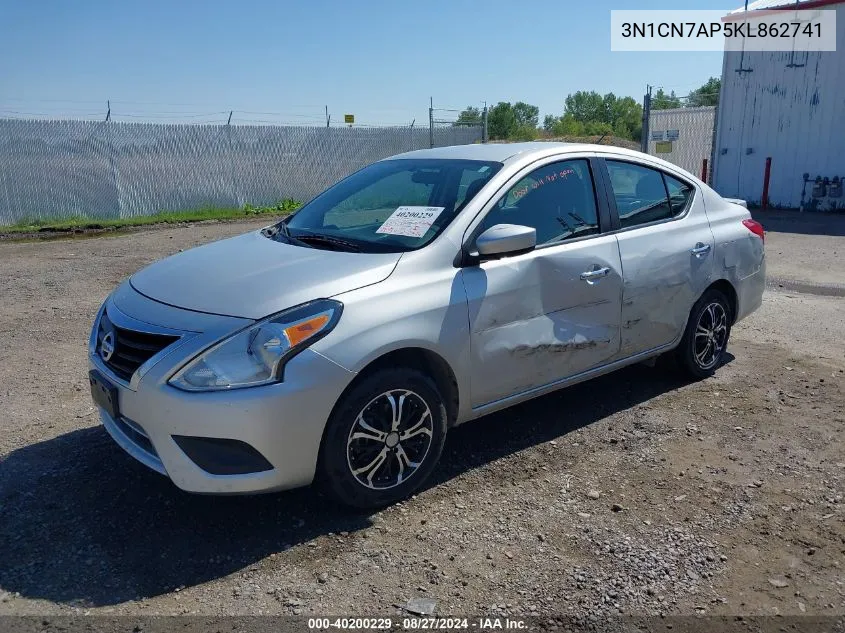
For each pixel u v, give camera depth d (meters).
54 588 3.01
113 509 3.60
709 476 4.01
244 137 18.08
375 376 3.46
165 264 4.12
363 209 4.39
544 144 4.67
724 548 3.35
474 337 3.81
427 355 3.72
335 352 3.29
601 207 4.59
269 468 3.24
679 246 4.97
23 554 3.23
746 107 17.94
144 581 3.06
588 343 4.42
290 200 18.97
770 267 10.31
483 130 20.33
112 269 9.97
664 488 3.88
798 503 3.74
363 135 19.64
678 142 20.22
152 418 3.22
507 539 3.39
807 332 6.83
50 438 4.40
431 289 3.67
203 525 3.47
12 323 7.07
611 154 4.80
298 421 3.22
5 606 2.89
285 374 3.20
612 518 3.58
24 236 14.16
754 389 5.30
